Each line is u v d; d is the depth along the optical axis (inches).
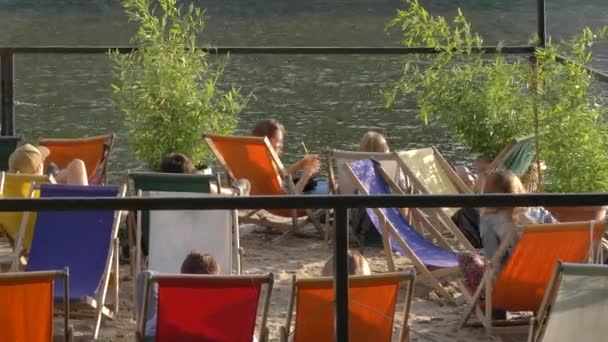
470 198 329.1
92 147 804.0
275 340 573.3
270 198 328.2
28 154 682.8
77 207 325.1
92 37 2432.3
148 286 446.6
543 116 822.5
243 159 772.6
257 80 1786.4
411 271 478.9
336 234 331.6
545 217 625.0
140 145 847.7
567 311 440.8
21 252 643.5
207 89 849.5
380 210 667.4
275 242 778.2
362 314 483.5
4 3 2994.6
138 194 658.8
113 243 601.3
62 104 1565.0
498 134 854.5
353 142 1343.5
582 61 852.6
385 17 2807.6
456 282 676.1
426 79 887.7
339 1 3095.5
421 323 606.2
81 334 580.1
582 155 798.5
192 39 872.9
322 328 477.7
